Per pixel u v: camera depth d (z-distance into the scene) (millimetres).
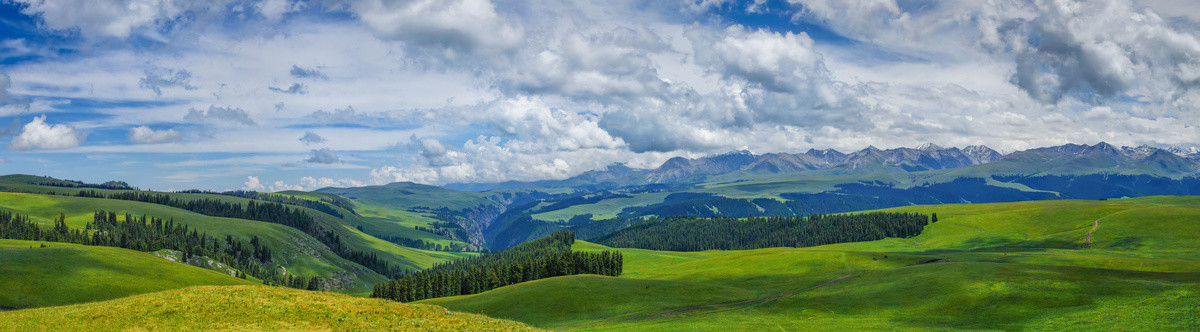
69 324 49344
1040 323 64000
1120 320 60125
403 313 56906
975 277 84812
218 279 177500
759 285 124250
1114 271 80562
